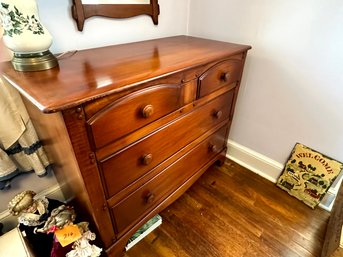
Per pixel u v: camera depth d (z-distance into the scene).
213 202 1.38
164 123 0.90
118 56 0.93
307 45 1.10
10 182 1.02
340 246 0.84
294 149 1.36
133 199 0.95
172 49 1.08
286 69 1.22
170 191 1.17
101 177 0.76
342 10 0.95
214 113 1.21
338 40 1.00
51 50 0.96
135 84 0.68
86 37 1.05
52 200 1.06
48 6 0.89
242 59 1.21
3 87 0.84
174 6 1.39
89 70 0.75
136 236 1.13
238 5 1.26
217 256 1.09
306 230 1.22
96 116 0.63
